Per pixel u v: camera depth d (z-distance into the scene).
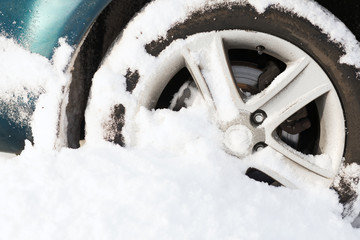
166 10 1.44
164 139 1.54
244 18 1.44
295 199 1.55
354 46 1.47
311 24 1.45
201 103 1.58
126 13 1.52
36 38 1.40
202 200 1.47
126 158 1.53
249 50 1.63
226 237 1.43
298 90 1.50
